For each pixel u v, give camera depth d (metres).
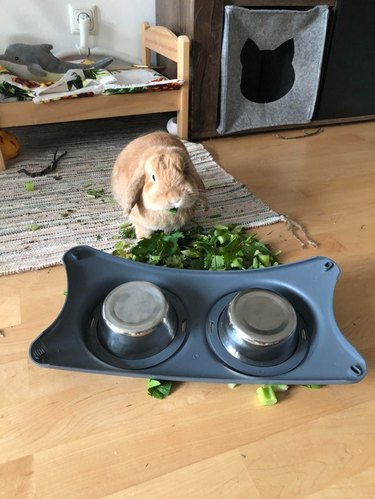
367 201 1.29
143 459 0.62
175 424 0.67
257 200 1.27
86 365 0.68
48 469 0.61
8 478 0.60
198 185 0.97
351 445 0.65
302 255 1.04
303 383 0.66
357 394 0.72
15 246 1.05
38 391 0.71
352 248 1.08
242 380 0.67
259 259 0.97
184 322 0.77
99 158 1.53
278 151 1.61
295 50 1.63
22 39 1.73
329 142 1.70
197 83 1.57
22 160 1.49
